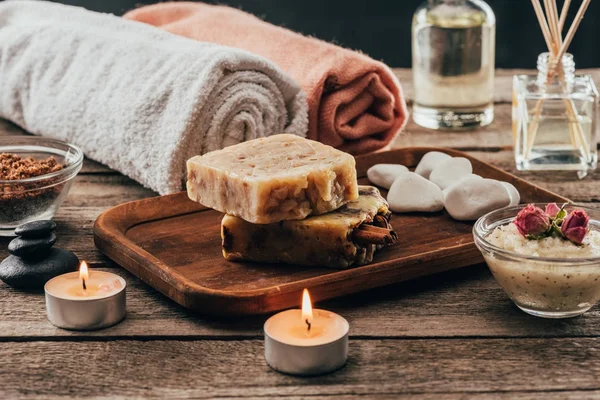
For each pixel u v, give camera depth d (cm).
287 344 71
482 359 73
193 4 121
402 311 78
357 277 79
